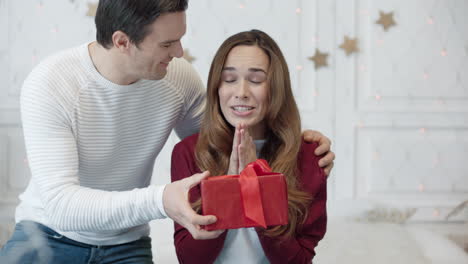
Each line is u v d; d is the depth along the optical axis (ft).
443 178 10.23
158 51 4.17
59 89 4.30
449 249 7.02
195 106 5.28
